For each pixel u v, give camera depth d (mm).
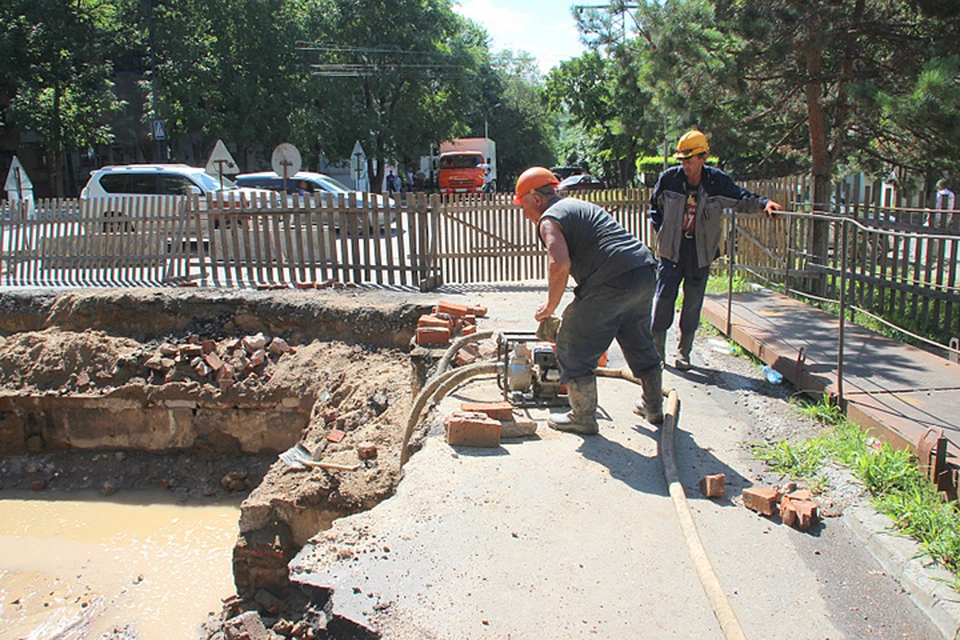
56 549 6922
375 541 3574
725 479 4312
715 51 11094
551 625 2930
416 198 11195
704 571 3219
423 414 5582
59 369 9234
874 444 4602
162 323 9883
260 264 11711
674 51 11141
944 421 4625
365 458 6457
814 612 3068
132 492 8312
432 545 3527
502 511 3867
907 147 11453
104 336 9680
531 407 5504
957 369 5773
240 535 5902
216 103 36188
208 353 9219
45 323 10031
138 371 9195
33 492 8367
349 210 11391
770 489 4043
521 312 9312
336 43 37781
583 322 4695
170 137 36312
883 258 8039
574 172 51938
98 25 34094
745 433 5082
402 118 38719
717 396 5902
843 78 10344
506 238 11961
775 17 9906
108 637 5465
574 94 41875
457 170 38125
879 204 8578
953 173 10797
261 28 35625
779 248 10258
